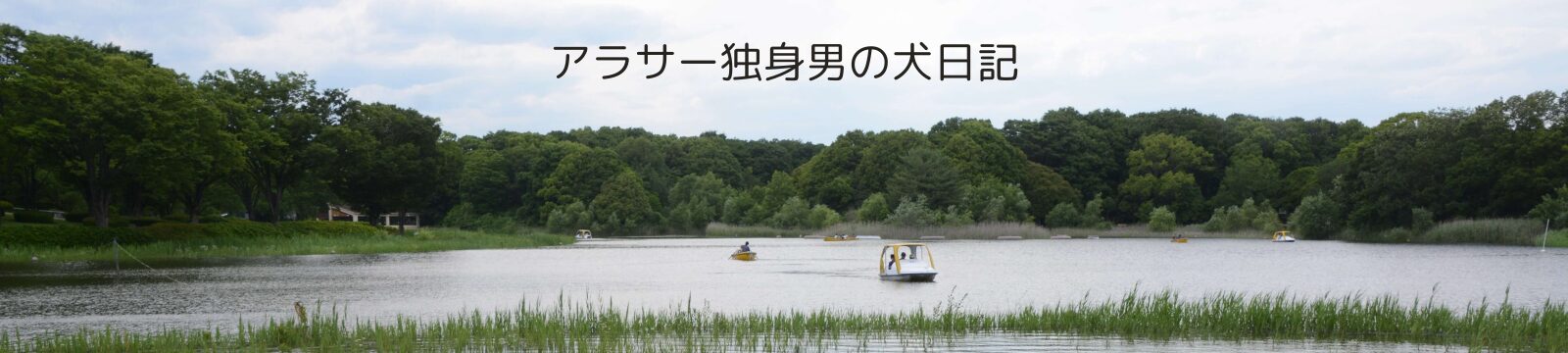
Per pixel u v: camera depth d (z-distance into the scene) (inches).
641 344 925.2
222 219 3688.5
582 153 6604.3
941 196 5615.2
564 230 6156.5
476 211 7003.0
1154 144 6491.1
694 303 1475.1
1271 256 2962.6
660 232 6215.6
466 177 6973.4
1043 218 6225.4
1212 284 1843.0
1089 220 5708.7
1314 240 4510.3
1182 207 6309.1
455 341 922.7
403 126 4156.0
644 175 7258.9
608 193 6210.6
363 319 1246.3
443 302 1472.7
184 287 1686.8
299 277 1969.7
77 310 1334.9
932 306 1440.7
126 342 900.6
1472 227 3720.5
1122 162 6870.1
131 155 2664.9
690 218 6195.9
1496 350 890.7
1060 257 2940.5
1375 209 4261.8
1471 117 4097.0
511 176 7145.7
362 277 1988.2
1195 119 6855.3
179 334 984.9
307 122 3683.6
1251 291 1686.8
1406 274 2078.0
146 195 3474.4
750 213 6156.5
